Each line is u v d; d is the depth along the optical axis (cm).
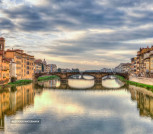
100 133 3178
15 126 3509
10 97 6288
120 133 3241
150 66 11144
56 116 4166
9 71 10038
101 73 14462
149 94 7156
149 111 4666
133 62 18775
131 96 6931
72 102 5781
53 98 6481
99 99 6378
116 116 4225
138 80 11325
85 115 4278
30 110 4650
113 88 9688
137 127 3512
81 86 11031
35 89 8906
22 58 12562
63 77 14638
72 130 3338
